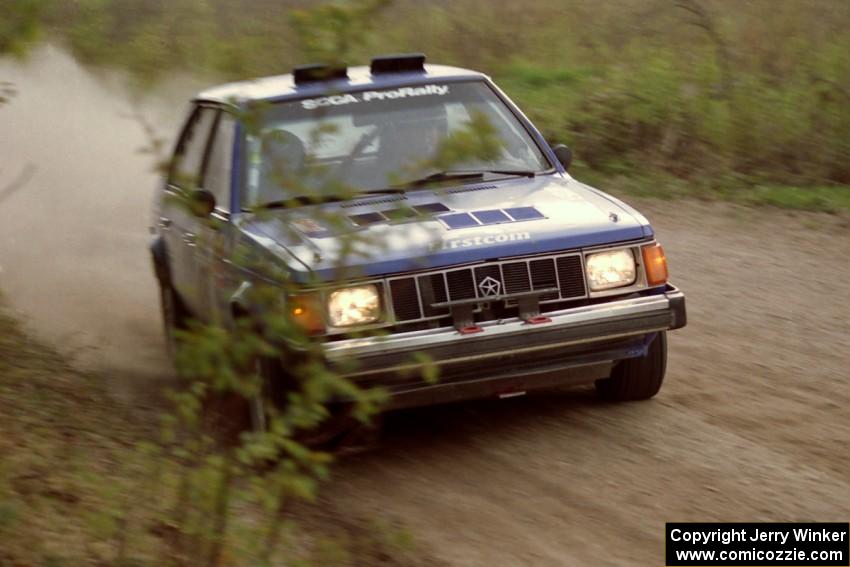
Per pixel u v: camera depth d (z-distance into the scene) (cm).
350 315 1772
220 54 4484
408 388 1836
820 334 2459
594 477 1798
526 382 1905
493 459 1897
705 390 2153
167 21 5516
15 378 2162
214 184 2178
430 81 2234
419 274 1803
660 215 3584
